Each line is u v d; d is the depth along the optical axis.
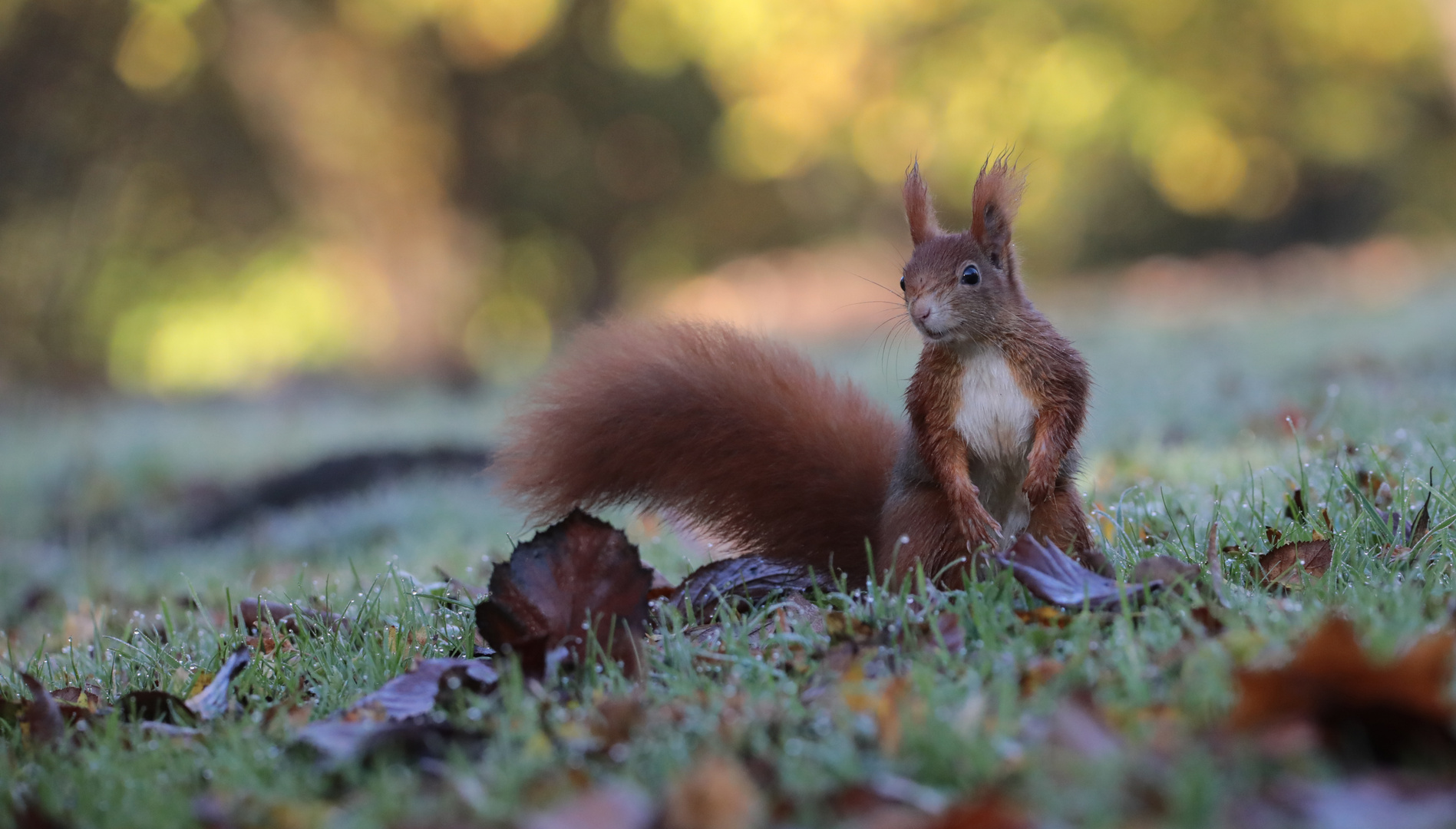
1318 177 42.06
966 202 34.22
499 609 5.33
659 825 3.58
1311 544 5.70
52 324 36.44
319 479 15.85
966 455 5.88
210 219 37.75
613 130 37.78
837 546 6.43
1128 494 7.82
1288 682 3.72
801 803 3.61
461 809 3.83
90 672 6.70
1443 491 6.37
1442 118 38.97
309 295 39.12
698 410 6.31
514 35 29.17
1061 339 5.86
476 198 34.50
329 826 3.87
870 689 4.40
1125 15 32.25
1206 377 15.94
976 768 3.72
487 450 16.16
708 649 5.38
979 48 32.06
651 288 42.00
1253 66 34.50
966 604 5.22
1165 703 4.05
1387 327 19.28
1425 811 3.27
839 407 6.52
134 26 29.09
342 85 30.50
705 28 28.84
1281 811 3.33
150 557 13.95
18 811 4.26
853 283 38.75
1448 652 3.74
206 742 4.85
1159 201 42.91
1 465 19.84
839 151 34.44
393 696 4.95
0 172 34.00
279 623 6.84
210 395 30.53
